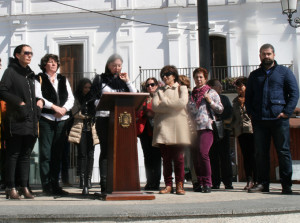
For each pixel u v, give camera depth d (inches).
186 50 582.6
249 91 206.7
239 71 563.2
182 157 195.6
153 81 236.8
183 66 581.0
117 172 163.3
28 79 187.5
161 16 587.2
